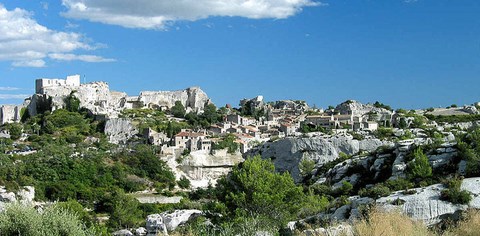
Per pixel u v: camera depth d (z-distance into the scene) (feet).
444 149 235.81
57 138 649.61
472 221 124.26
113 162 543.39
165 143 651.66
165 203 449.48
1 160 485.15
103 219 372.58
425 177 218.18
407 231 100.89
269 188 197.26
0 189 401.90
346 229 104.27
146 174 540.52
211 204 211.20
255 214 174.81
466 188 177.17
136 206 396.16
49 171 475.72
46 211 116.47
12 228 108.88
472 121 595.47
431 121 639.76
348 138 409.08
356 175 276.00
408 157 246.47
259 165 210.59
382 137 423.23
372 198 183.11
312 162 366.43
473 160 211.61
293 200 202.80
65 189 447.01
